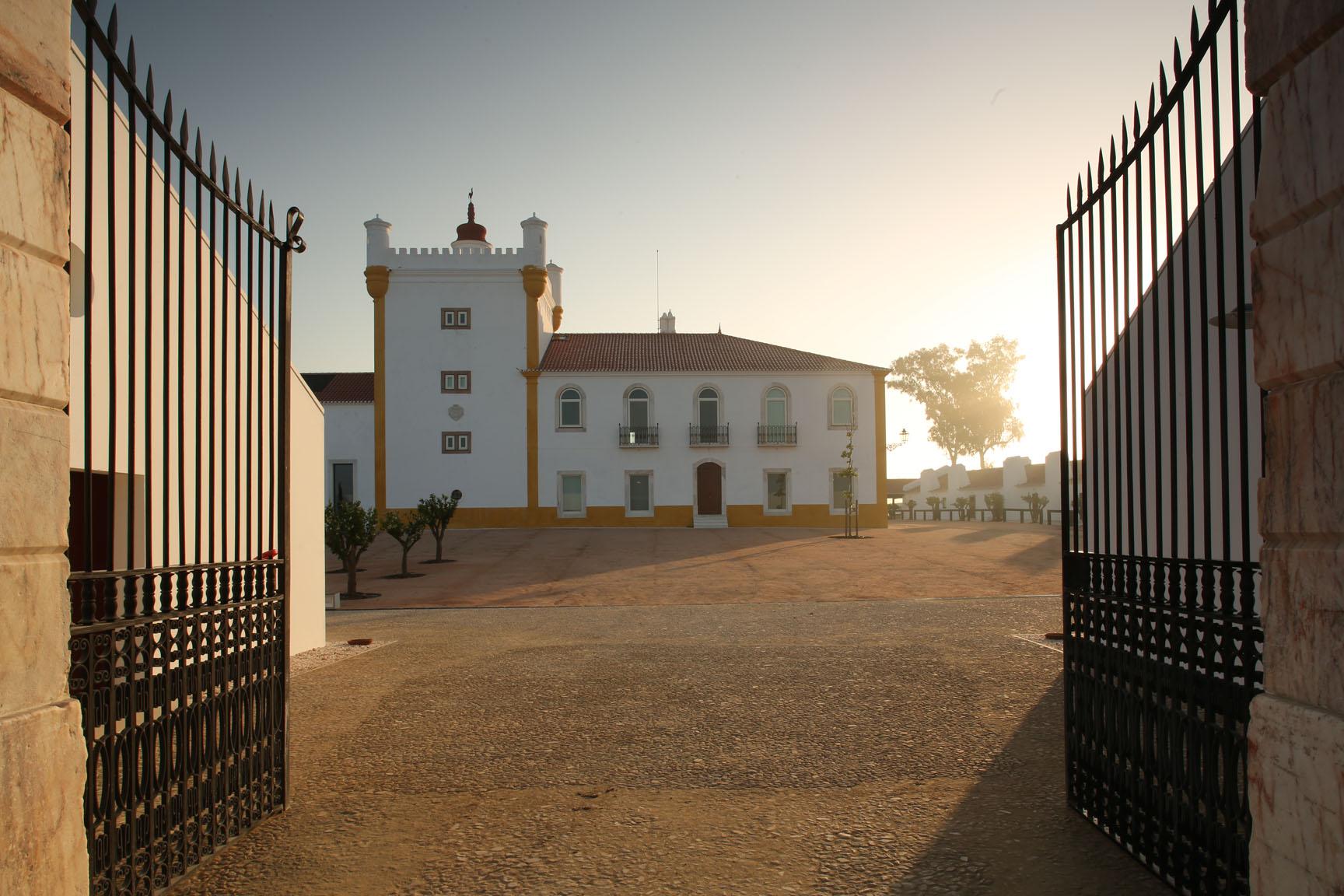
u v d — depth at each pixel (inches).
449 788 212.5
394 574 876.6
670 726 265.3
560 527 1576.0
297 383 414.0
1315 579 105.0
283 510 199.9
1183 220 147.2
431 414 1590.8
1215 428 279.1
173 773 159.9
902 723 263.9
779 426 1600.6
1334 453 101.4
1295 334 107.8
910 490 2534.5
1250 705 116.8
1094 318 187.0
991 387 2539.4
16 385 103.7
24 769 101.6
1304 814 104.8
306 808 199.3
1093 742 183.8
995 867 163.9
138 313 266.2
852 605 563.5
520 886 158.7
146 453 149.6
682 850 173.6
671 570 847.7
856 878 160.1
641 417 1603.1
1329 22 99.7
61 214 113.3
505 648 420.5
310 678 353.4
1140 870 162.1
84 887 113.6
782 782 213.6
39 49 107.8
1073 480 198.1
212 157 173.5
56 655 110.7
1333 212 100.3
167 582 157.4
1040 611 505.4
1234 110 127.6
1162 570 157.5
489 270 1603.1
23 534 104.5
